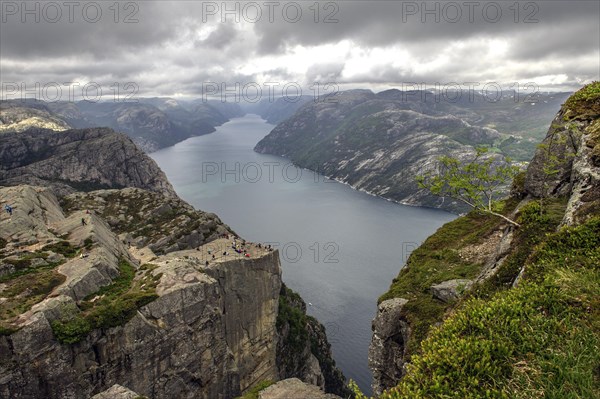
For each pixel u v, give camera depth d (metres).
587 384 12.47
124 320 55.50
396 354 34.31
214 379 69.38
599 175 25.28
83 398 50.97
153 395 59.03
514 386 13.65
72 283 56.62
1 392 44.78
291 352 116.88
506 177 35.19
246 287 92.62
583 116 34.41
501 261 28.55
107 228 85.88
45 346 48.38
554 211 30.09
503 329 16.31
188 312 64.38
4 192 82.25
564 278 18.00
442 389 14.25
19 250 64.06
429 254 45.06
